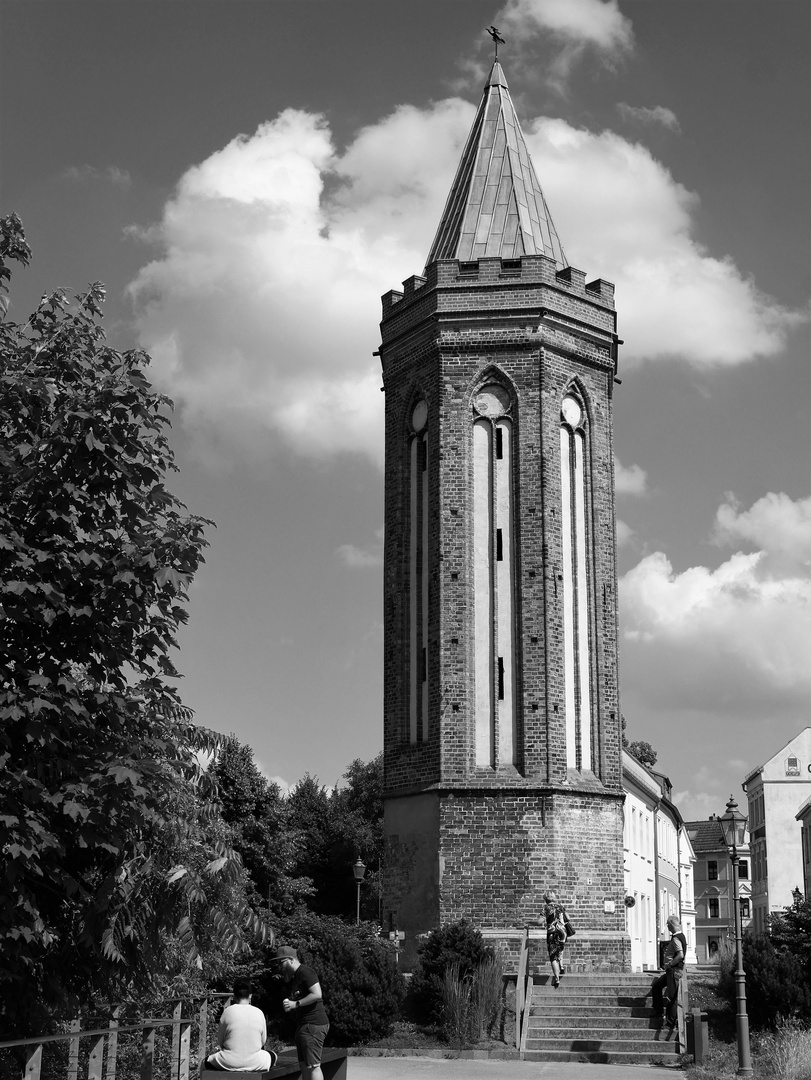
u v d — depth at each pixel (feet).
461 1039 93.15
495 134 133.18
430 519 118.73
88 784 42.22
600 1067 83.35
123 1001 50.06
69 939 46.06
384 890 115.65
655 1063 86.17
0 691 41.65
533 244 126.62
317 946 101.09
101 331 49.90
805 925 99.76
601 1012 94.73
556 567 116.06
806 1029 87.76
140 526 46.03
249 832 133.80
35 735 40.78
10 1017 45.19
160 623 46.62
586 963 108.88
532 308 119.24
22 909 42.09
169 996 62.69
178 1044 49.90
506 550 116.67
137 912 45.44
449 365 120.16
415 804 114.83
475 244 126.00
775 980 91.97
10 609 41.83
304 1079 52.44
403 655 119.75
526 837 110.22
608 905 112.37
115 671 46.26
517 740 112.78
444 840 111.14
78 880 46.14
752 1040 88.84
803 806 308.81
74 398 44.42
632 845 175.83
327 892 172.86
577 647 117.39
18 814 40.19
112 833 43.21
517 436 118.32
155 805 43.80
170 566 43.62
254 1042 49.37
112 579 43.65
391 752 118.32
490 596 115.96
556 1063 86.38
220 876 47.44
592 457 122.11
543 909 108.37
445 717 113.50
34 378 45.01
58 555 43.29
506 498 117.70
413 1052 91.25
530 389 118.83
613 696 118.73
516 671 114.21
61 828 44.55
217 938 48.08
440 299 120.98
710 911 426.10
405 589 121.60
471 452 118.83
